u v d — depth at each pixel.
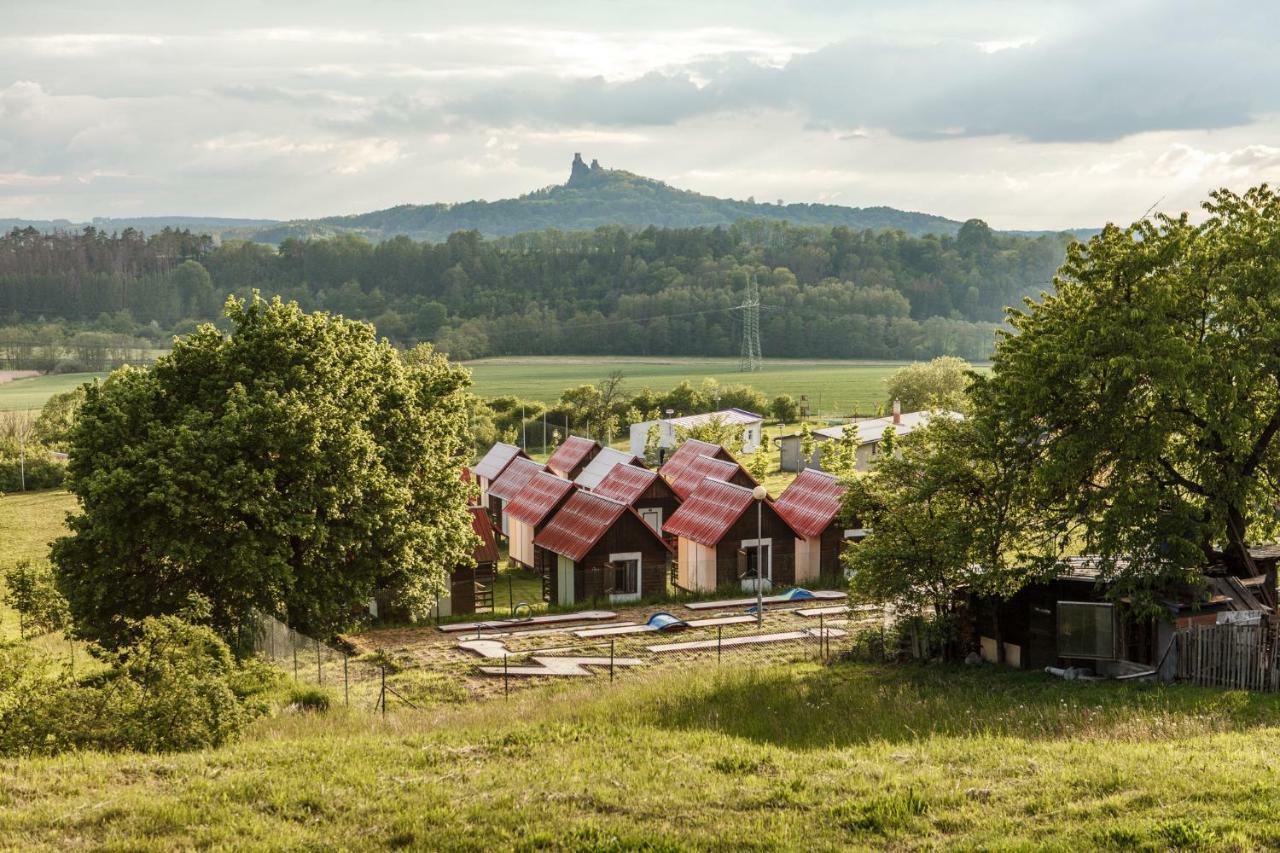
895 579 36.00
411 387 50.41
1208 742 20.52
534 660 40.31
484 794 17.91
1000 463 36.41
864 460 97.44
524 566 66.44
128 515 39.44
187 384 44.41
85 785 18.53
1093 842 14.88
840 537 58.69
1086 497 35.09
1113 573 33.88
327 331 46.81
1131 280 34.31
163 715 23.22
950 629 36.75
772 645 42.56
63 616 51.25
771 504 57.06
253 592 40.78
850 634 43.44
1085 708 26.19
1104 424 33.31
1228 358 31.97
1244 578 35.34
